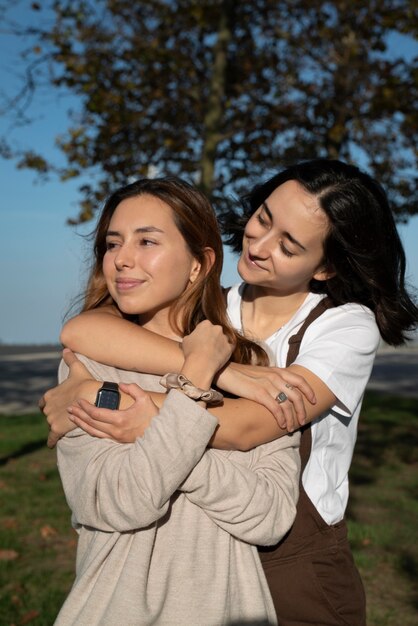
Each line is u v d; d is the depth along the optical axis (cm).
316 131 963
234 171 954
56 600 442
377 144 951
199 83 955
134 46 905
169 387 187
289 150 942
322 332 221
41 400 201
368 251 222
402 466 812
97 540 187
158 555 184
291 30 976
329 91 957
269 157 947
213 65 914
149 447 176
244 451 200
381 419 1095
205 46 984
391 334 239
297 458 208
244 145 948
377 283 228
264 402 198
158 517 177
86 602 180
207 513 187
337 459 224
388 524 595
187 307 215
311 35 960
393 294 234
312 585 209
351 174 221
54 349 2441
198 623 179
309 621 210
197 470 182
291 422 200
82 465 185
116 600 177
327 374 209
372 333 222
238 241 261
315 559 212
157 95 916
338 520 220
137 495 174
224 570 185
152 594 180
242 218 257
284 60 970
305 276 223
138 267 204
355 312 226
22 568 493
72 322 210
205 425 180
